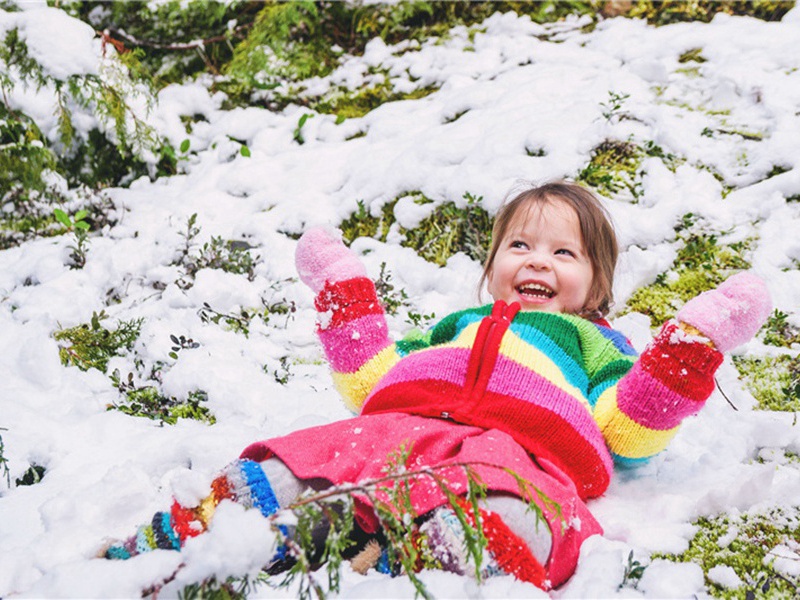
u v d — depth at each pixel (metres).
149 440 2.70
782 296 3.32
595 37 5.06
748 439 2.48
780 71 4.34
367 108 5.00
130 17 5.41
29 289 3.70
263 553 1.52
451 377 2.21
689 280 3.48
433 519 1.75
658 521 2.18
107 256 3.81
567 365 2.35
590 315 2.70
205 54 5.44
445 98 4.80
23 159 4.36
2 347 3.22
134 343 3.33
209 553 1.50
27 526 2.24
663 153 3.99
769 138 3.97
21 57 4.38
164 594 1.61
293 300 3.59
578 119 4.18
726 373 2.91
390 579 1.71
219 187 4.48
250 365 3.16
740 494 2.18
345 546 1.63
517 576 1.72
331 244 2.54
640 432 2.20
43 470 2.62
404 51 5.31
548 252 2.62
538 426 2.10
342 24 5.50
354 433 2.04
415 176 4.10
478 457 1.87
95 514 2.17
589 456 2.12
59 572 1.59
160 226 4.16
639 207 3.79
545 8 5.36
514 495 1.80
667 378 2.15
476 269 3.70
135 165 4.75
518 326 2.40
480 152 4.07
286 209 4.17
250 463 1.92
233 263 3.76
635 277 3.46
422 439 1.97
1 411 2.77
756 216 3.66
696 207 3.70
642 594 1.82
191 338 3.28
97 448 2.67
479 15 5.44
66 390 2.99
